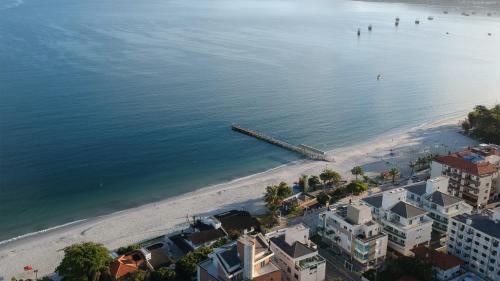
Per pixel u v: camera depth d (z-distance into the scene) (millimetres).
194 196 172250
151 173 191375
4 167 189625
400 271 116938
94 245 122062
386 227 132625
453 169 162750
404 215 129875
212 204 165750
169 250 135875
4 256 134750
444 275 117312
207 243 134625
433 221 137750
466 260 126562
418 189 149625
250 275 106375
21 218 156625
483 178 156125
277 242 121500
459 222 126812
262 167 199250
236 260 108188
